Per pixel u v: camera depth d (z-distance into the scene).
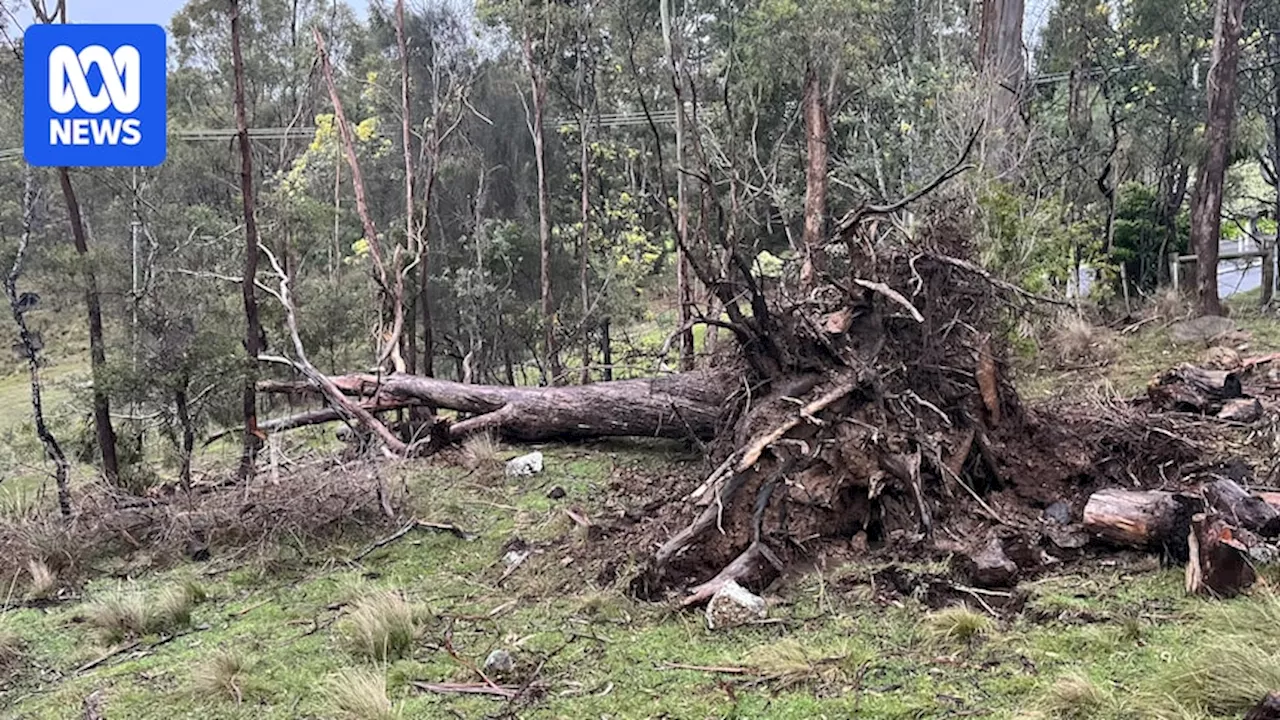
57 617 4.24
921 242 4.68
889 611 3.54
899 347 4.53
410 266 8.13
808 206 7.45
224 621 4.04
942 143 9.44
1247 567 3.32
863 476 4.20
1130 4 12.02
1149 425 4.90
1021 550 3.81
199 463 7.03
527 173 11.15
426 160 10.49
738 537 3.99
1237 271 14.40
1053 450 4.58
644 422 6.12
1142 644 3.06
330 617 3.98
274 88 16.31
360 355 8.41
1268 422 5.10
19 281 6.58
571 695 3.09
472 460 6.16
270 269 8.04
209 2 15.83
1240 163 14.27
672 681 3.12
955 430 4.45
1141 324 9.24
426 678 3.29
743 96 9.53
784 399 4.26
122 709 3.22
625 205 11.48
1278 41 11.76
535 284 10.86
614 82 11.12
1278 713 2.34
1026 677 2.92
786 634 3.42
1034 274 6.05
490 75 11.01
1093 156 11.04
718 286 4.56
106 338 6.51
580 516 4.89
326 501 5.04
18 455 6.02
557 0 9.88
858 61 9.34
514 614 3.84
